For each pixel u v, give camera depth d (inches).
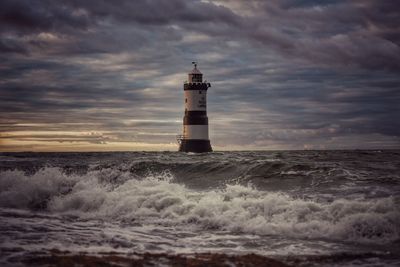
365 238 433.1
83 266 334.0
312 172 794.2
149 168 980.6
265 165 878.4
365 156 1400.1
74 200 665.6
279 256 382.3
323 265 353.1
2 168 1138.7
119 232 483.2
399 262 358.0
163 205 599.8
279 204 529.0
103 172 920.3
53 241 427.5
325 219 483.5
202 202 567.8
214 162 976.3
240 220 510.6
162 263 348.2
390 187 653.3
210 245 424.5
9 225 515.5
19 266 333.1
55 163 1332.4
